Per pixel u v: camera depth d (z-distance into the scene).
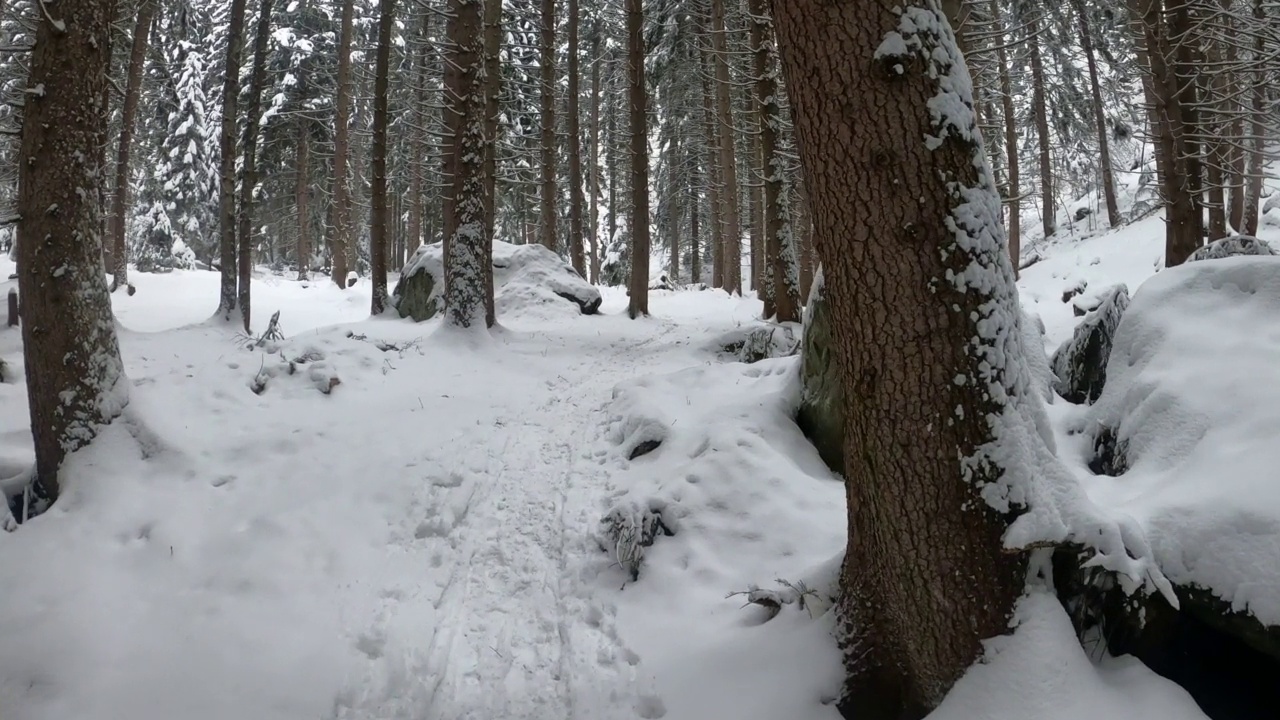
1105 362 6.20
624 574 5.20
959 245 3.00
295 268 35.72
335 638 4.46
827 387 6.66
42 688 3.85
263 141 26.05
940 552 3.10
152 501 5.30
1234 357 4.50
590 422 8.06
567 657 4.40
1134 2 10.83
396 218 34.78
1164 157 9.59
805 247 17.56
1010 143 22.84
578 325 14.51
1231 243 6.86
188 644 4.23
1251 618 3.20
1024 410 3.17
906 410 3.09
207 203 29.78
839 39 2.95
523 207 27.98
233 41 12.88
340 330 12.39
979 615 3.10
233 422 6.61
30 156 5.24
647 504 5.61
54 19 5.09
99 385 5.63
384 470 6.40
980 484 3.06
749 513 5.49
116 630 4.25
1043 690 2.94
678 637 4.38
